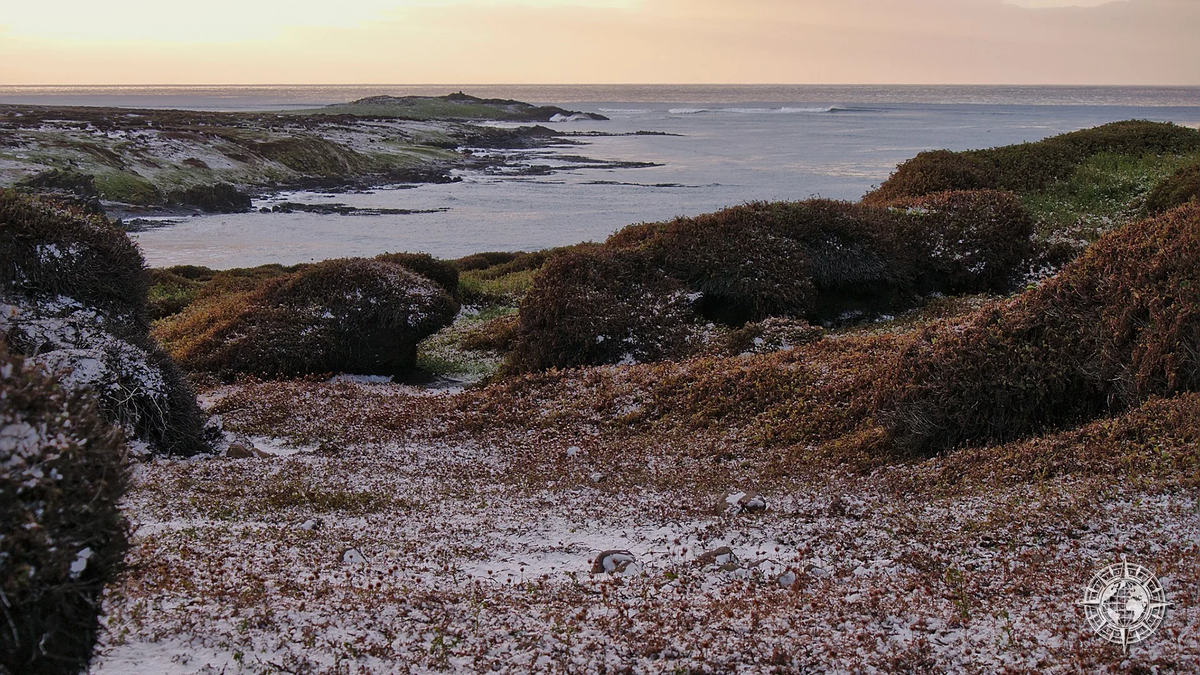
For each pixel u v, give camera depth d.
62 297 11.95
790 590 5.98
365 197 63.78
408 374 19.19
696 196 58.50
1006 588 5.66
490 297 26.47
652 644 4.93
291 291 19.53
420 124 132.88
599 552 7.26
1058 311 10.29
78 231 12.33
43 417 3.55
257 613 5.36
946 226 22.08
